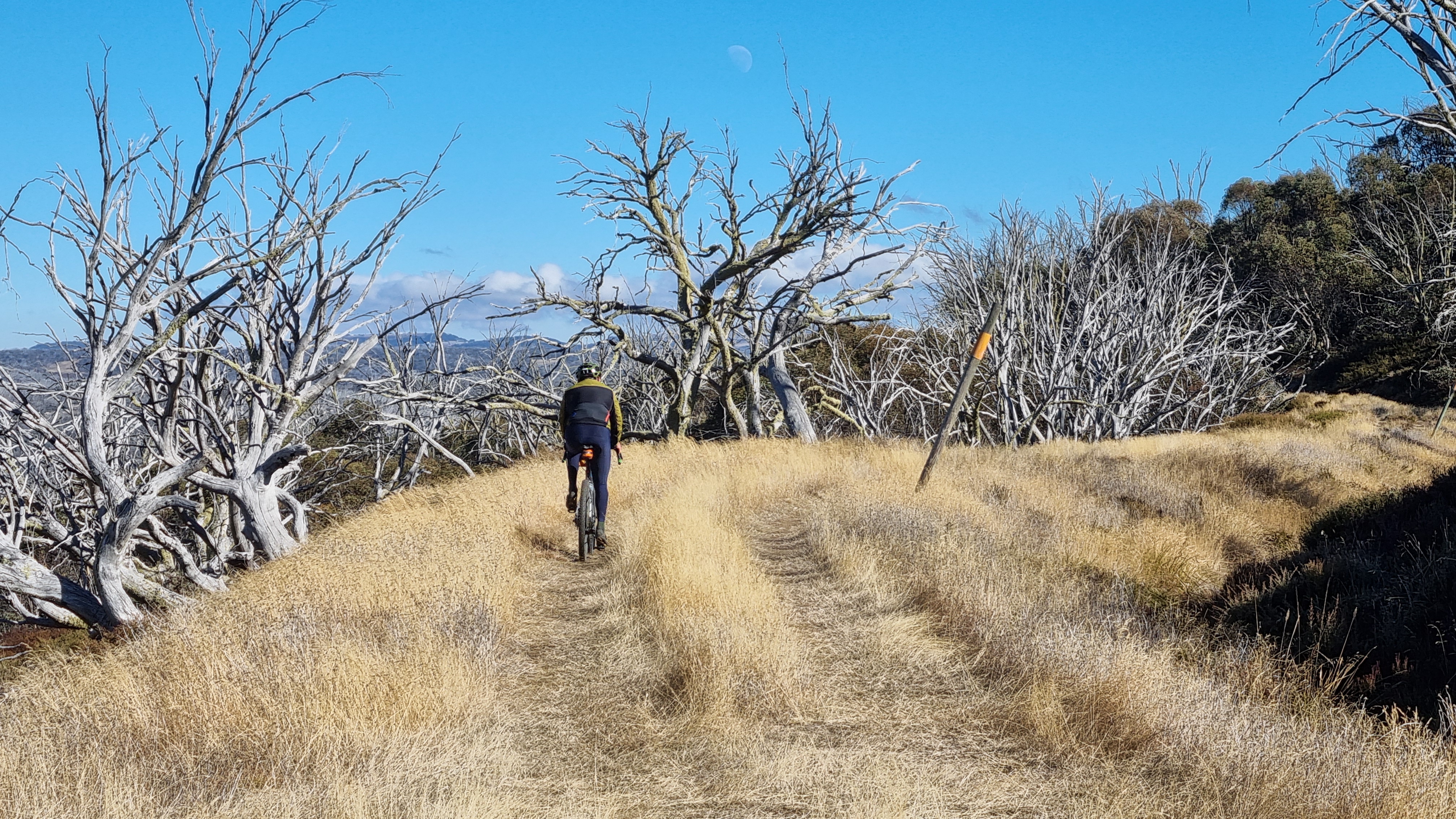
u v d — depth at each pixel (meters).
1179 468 16.02
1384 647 6.02
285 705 4.12
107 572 9.79
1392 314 43.62
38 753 3.71
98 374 9.69
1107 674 4.62
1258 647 6.14
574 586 7.12
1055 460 16.11
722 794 3.62
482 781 3.60
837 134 19.58
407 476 21.97
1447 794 3.62
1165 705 4.37
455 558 6.84
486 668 4.91
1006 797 3.62
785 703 4.55
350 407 19.48
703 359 22.98
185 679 4.42
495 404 20.00
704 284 21.33
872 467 13.26
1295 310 45.44
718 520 8.53
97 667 5.10
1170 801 3.57
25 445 12.64
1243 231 52.25
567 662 5.31
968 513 10.02
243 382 12.19
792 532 9.15
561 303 20.22
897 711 4.59
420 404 19.78
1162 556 9.22
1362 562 7.73
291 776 3.65
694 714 4.32
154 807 3.33
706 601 5.75
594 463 7.90
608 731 4.27
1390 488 15.69
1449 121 6.62
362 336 12.62
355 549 7.36
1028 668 4.89
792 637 5.42
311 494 19.38
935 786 3.67
